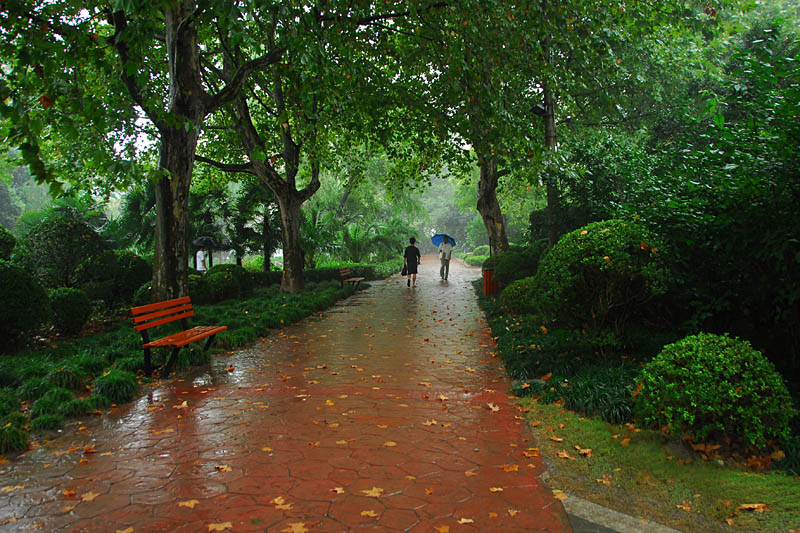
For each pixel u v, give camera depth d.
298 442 3.71
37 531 2.50
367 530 2.49
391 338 8.05
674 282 4.96
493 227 14.59
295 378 5.63
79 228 9.84
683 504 2.75
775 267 4.32
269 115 15.08
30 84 4.80
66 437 3.84
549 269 5.23
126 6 4.95
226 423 4.14
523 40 8.88
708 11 11.47
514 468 3.23
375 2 9.37
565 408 4.36
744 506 2.67
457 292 15.42
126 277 10.46
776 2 14.43
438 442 3.70
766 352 4.84
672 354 3.69
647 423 3.73
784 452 3.24
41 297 6.73
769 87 4.18
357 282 16.72
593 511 2.70
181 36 7.27
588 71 10.37
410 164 17.39
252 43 5.53
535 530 2.51
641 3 10.61
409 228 31.08
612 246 4.86
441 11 9.07
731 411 3.29
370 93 10.44
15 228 12.55
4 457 3.46
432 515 2.65
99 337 7.41
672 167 5.86
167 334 7.48
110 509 2.72
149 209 14.74
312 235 19.39
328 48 8.34
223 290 11.84
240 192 17.55
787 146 3.98
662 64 12.31
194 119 7.72
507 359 6.04
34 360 5.71
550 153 8.66
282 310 10.27
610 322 5.56
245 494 2.89
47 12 5.30
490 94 8.51
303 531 2.48
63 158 11.21
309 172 16.00
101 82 8.51
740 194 4.42
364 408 4.53
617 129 14.69
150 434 3.90
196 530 2.51
